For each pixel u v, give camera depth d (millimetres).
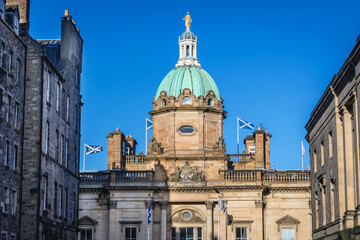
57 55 76000
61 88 70625
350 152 56500
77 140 78562
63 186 71250
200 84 108812
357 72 51438
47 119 64875
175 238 102688
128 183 102500
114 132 106938
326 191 65000
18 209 59281
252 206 101312
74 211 76750
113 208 102188
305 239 101188
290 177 103000
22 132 60812
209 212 102000
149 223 96000
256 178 101688
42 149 62656
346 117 56906
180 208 103125
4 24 55969
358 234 51562
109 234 101500
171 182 103188
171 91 108500
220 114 107875
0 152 54594
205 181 103250
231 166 107000
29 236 60156
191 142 105812
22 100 61125
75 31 77375
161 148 105812
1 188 54688
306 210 102000
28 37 62906
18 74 60406
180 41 113438
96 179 104500
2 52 56031
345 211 56219
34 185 60781
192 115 106688
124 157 108250
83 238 102938
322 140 67062
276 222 101625
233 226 101000
